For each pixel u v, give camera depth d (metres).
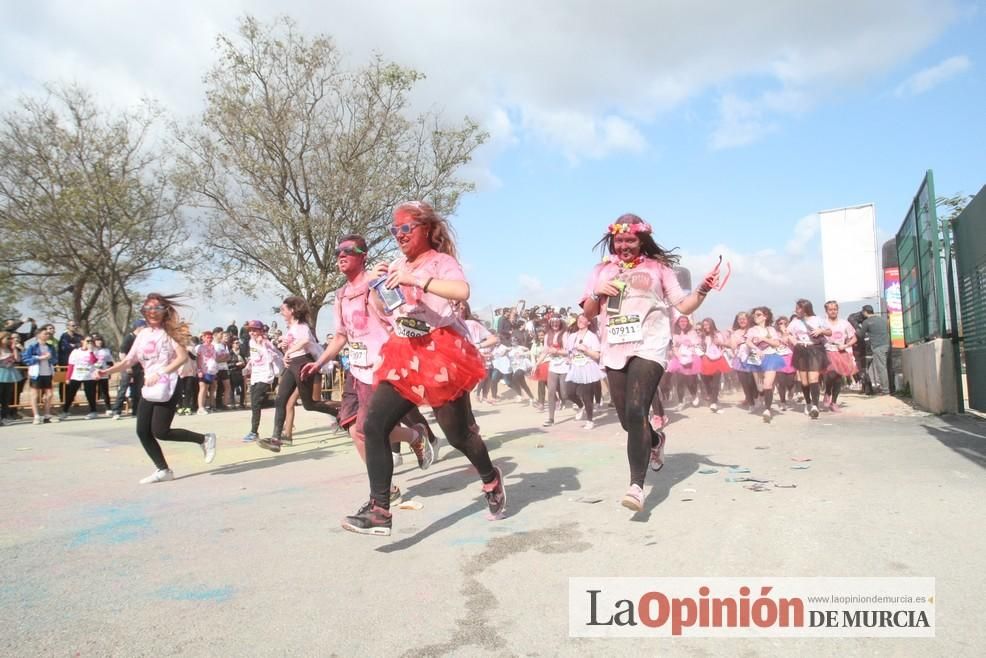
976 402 9.09
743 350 11.50
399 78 22.42
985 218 8.16
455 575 3.47
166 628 2.93
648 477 5.70
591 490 5.29
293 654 2.64
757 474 5.62
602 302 4.69
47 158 23.28
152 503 5.57
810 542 3.70
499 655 2.58
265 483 6.33
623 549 3.75
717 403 13.23
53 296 26.62
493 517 4.53
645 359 4.41
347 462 7.45
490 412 13.54
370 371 5.67
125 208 23.69
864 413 10.29
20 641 2.83
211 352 15.34
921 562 3.34
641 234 4.62
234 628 2.91
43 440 10.45
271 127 22.11
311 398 8.14
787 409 11.50
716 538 3.85
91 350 14.62
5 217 23.28
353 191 22.53
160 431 6.58
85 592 3.41
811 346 9.90
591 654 2.57
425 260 4.15
